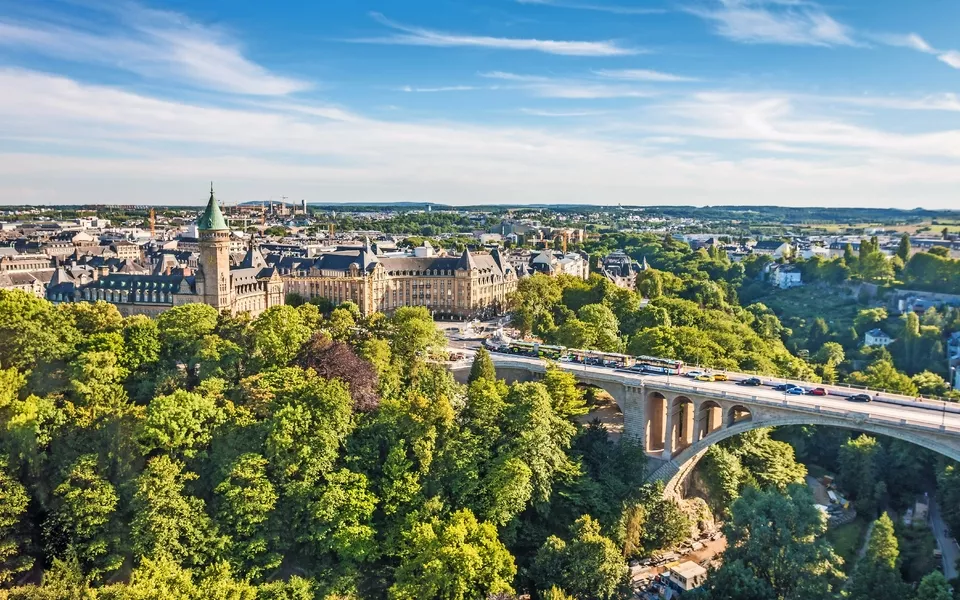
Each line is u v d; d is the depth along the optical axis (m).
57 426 136.12
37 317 167.12
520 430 159.88
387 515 142.88
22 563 116.94
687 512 181.50
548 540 137.62
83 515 121.75
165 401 137.38
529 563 145.12
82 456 127.69
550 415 169.00
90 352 157.25
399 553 133.75
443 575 122.69
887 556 131.88
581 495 159.50
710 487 190.50
